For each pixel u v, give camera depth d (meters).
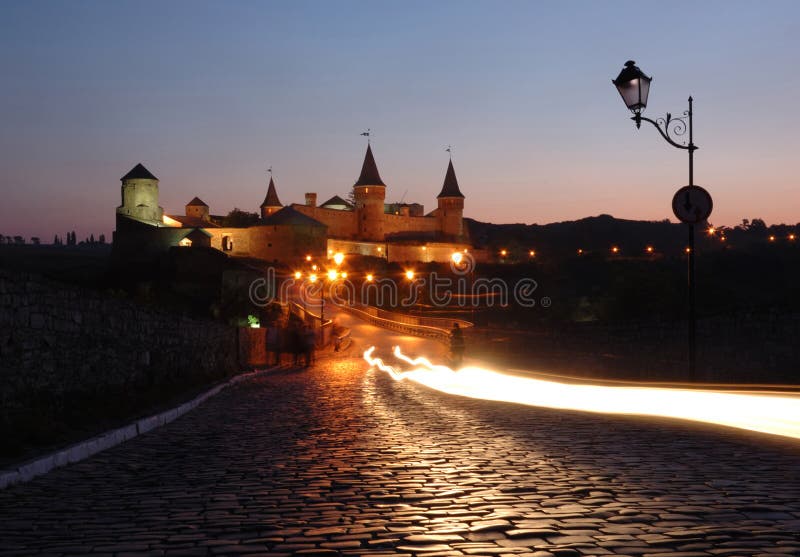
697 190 14.40
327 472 7.00
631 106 14.24
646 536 4.45
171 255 126.94
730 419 10.20
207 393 16.09
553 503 5.43
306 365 33.22
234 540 4.64
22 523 5.20
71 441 8.62
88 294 12.73
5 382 9.74
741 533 4.47
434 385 20.50
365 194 189.00
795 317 16.50
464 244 194.38
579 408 12.91
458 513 5.23
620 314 102.88
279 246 149.62
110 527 5.05
